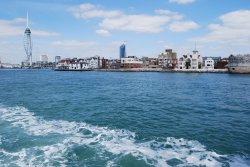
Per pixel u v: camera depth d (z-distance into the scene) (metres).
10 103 43.44
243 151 19.78
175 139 22.53
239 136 24.03
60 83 100.88
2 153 17.91
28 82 105.31
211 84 97.75
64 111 36.09
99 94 61.38
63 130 24.22
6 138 21.22
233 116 34.25
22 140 20.67
